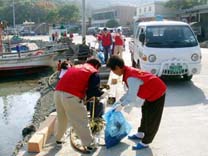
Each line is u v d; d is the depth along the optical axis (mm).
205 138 4191
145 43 7188
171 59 6977
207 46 21500
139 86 3537
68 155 3742
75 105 3570
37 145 3840
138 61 8016
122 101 3631
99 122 4449
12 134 6516
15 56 14641
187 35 7344
